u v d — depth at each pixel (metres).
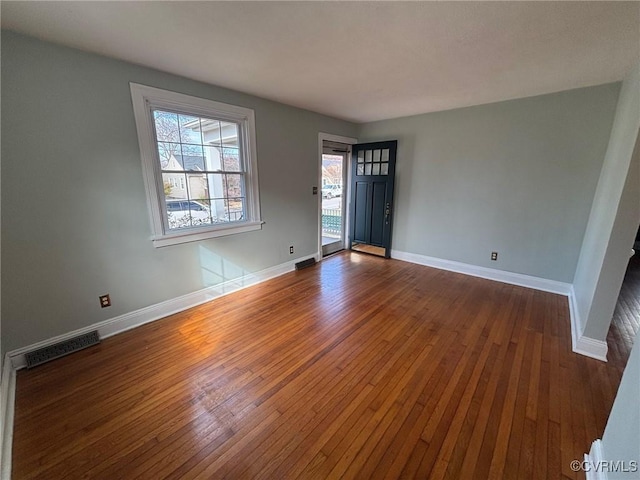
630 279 3.98
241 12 1.60
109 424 1.60
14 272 1.97
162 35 1.87
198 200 3.01
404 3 1.51
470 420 1.64
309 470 1.36
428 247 4.46
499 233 3.75
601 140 2.94
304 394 1.83
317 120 4.17
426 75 2.61
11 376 1.88
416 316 2.85
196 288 3.08
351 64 2.34
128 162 2.41
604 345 2.17
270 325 2.68
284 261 4.09
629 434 1.07
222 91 2.96
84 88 2.12
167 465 1.38
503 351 2.28
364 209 5.04
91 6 1.53
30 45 1.88
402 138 4.45
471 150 3.80
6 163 1.87
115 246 2.44
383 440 1.51
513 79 2.70
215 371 2.04
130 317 2.61
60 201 2.11
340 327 2.65
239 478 1.32
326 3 1.51
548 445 1.48
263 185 3.58
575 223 3.21
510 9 1.56
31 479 1.31
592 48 2.04
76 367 2.08
